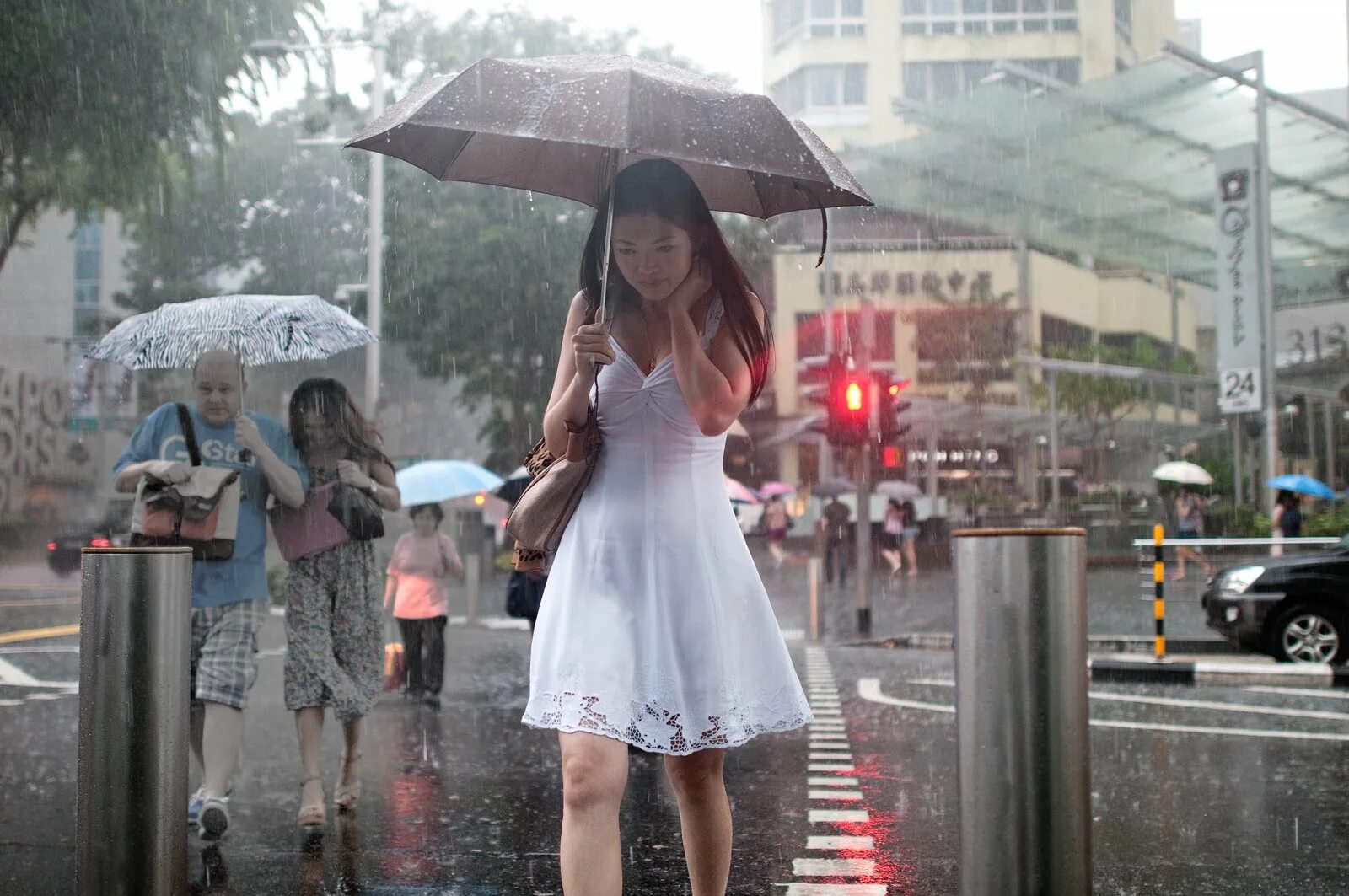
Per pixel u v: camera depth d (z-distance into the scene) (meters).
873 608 22.45
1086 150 31.58
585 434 3.01
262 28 16.84
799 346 45.44
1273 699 10.86
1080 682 2.34
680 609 2.99
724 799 3.25
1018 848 2.29
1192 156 31.61
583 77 2.90
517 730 8.79
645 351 3.09
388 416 35.66
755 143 2.89
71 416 41.19
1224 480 36.16
